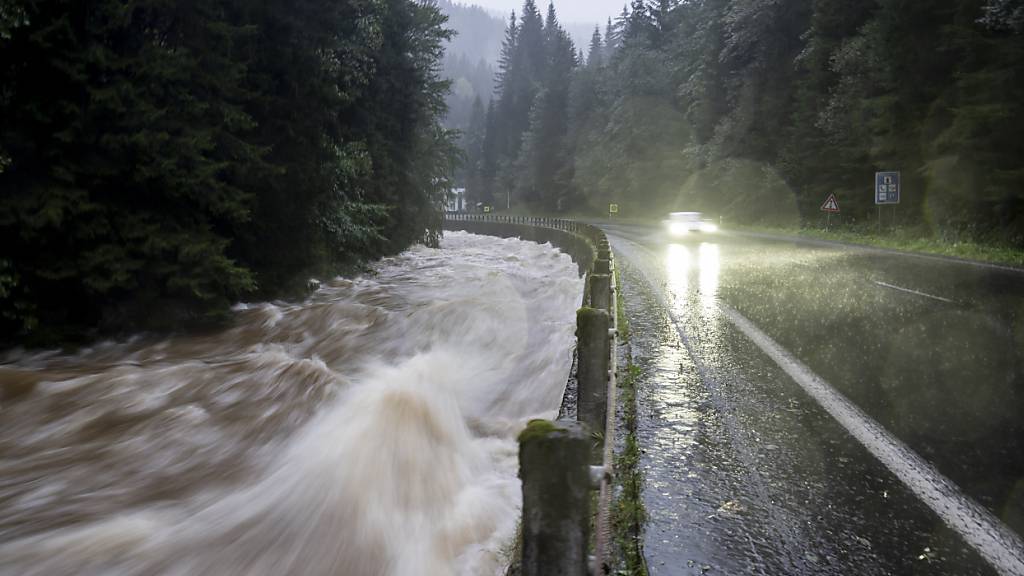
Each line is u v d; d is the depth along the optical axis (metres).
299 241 18.95
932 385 7.01
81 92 12.49
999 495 4.46
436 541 4.73
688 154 62.62
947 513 4.22
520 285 20.45
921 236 28.47
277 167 15.95
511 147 138.38
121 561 4.66
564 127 112.00
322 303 17.98
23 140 11.64
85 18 12.54
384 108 30.83
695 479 4.77
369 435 5.77
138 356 12.31
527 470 2.61
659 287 15.73
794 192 46.62
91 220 12.69
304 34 17.58
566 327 12.07
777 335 9.82
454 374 8.61
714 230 42.34
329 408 7.52
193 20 14.43
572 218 94.12
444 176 41.03
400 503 5.25
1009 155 24.00
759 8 47.62
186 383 8.73
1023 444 5.34
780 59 48.91
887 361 8.03
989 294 12.60
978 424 5.82
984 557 3.70
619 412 6.22
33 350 12.58
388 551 4.67
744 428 5.84
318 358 11.93
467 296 18.72
